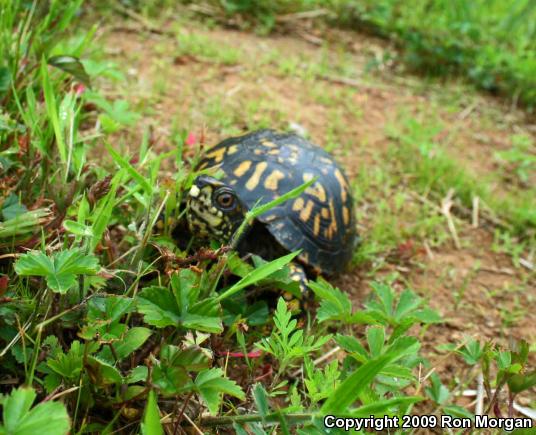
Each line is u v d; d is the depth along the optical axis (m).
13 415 0.17
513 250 0.42
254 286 0.29
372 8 0.73
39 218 0.23
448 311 0.35
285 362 0.23
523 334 0.34
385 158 0.48
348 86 0.59
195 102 0.47
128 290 0.23
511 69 0.66
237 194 0.29
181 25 0.61
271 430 0.22
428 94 0.62
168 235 0.27
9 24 0.34
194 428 0.21
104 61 0.47
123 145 0.35
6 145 0.27
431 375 0.25
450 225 0.42
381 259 0.37
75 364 0.20
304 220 0.31
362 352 0.23
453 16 0.74
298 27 0.69
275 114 0.49
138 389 0.20
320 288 0.25
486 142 0.55
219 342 0.24
